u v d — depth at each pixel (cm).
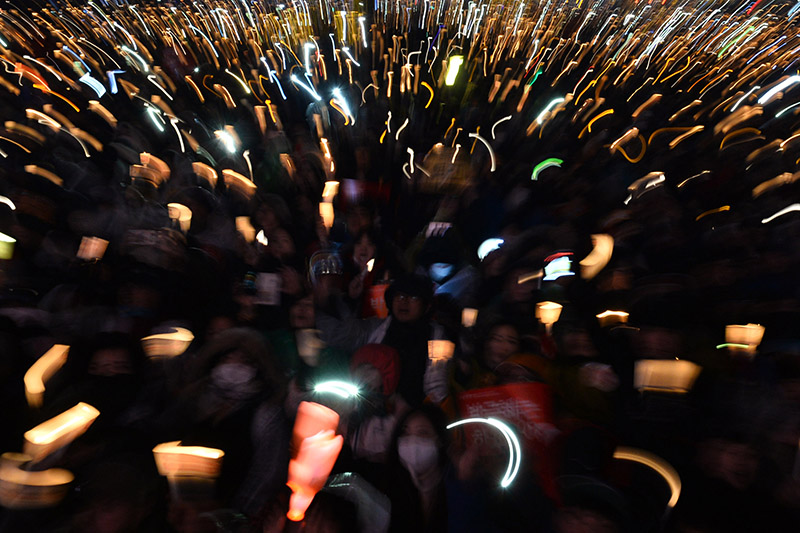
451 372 327
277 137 793
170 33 1834
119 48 1565
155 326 372
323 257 445
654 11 2131
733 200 661
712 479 244
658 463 249
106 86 1179
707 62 1541
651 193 614
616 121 968
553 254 492
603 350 365
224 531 231
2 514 219
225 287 454
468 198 614
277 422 283
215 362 299
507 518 256
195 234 525
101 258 465
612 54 1661
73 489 227
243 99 1145
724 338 369
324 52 1645
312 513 237
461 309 423
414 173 678
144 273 420
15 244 470
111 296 418
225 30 1919
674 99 1201
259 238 527
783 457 248
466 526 265
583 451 257
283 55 1588
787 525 227
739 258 478
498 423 278
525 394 283
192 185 643
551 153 818
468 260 518
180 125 896
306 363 341
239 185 615
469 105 1079
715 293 440
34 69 1139
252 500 253
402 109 1066
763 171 689
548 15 2127
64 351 330
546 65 1525
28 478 227
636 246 542
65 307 397
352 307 418
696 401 300
